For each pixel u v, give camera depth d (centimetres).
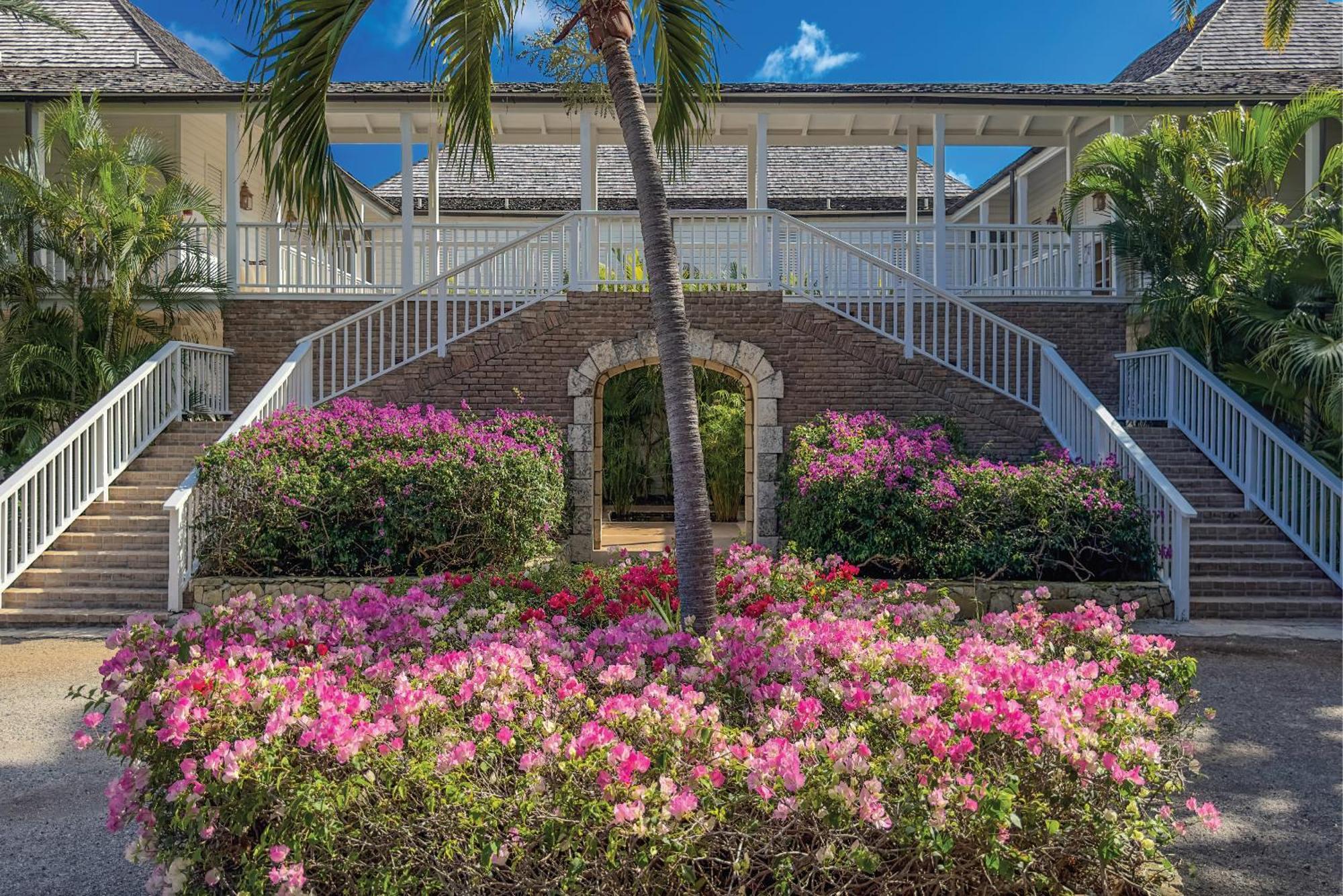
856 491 1090
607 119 1755
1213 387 1298
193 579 1067
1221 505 1252
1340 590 1113
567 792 333
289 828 340
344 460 1125
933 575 1064
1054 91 1638
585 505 1395
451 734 369
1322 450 1263
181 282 1476
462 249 2009
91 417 1201
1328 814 545
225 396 1532
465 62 823
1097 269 1952
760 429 1406
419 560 1115
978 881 359
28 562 1113
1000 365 1549
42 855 496
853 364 1412
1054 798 361
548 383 1410
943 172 1620
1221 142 1459
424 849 350
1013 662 433
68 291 1429
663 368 601
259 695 388
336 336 1478
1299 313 1259
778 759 332
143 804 399
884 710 374
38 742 677
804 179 2609
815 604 622
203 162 1898
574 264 1436
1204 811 395
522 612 595
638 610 640
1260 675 841
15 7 1493
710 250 2077
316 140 725
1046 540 1050
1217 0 2083
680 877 336
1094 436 1246
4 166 1393
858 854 319
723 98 1580
